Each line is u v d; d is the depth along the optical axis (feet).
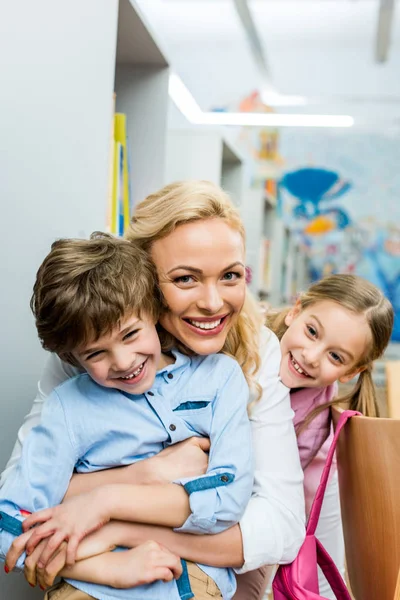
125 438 3.26
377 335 4.34
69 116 4.20
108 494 3.01
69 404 3.26
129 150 6.12
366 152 19.94
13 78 3.72
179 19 19.20
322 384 4.32
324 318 4.26
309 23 18.97
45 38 3.96
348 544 3.81
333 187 20.06
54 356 3.61
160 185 6.09
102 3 4.52
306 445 4.41
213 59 20.85
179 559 2.98
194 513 3.01
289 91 20.76
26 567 2.91
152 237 3.36
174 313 3.36
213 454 3.23
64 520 2.94
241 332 3.71
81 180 4.36
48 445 3.16
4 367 3.75
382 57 11.37
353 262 19.89
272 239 15.39
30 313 3.95
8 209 3.72
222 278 3.36
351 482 3.63
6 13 3.66
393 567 3.10
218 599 3.11
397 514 3.05
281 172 20.29
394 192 19.80
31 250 3.91
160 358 3.58
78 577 2.97
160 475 3.19
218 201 3.35
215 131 10.19
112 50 4.66
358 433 3.44
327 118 10.65
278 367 3.84
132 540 3.05
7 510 3.01
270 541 3.22
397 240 19.71
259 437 3.56
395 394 7.29
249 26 9.53
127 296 3.00
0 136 3.64
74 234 4.31
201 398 3.41
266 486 3.41
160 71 6.10
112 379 3.15
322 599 3.24
